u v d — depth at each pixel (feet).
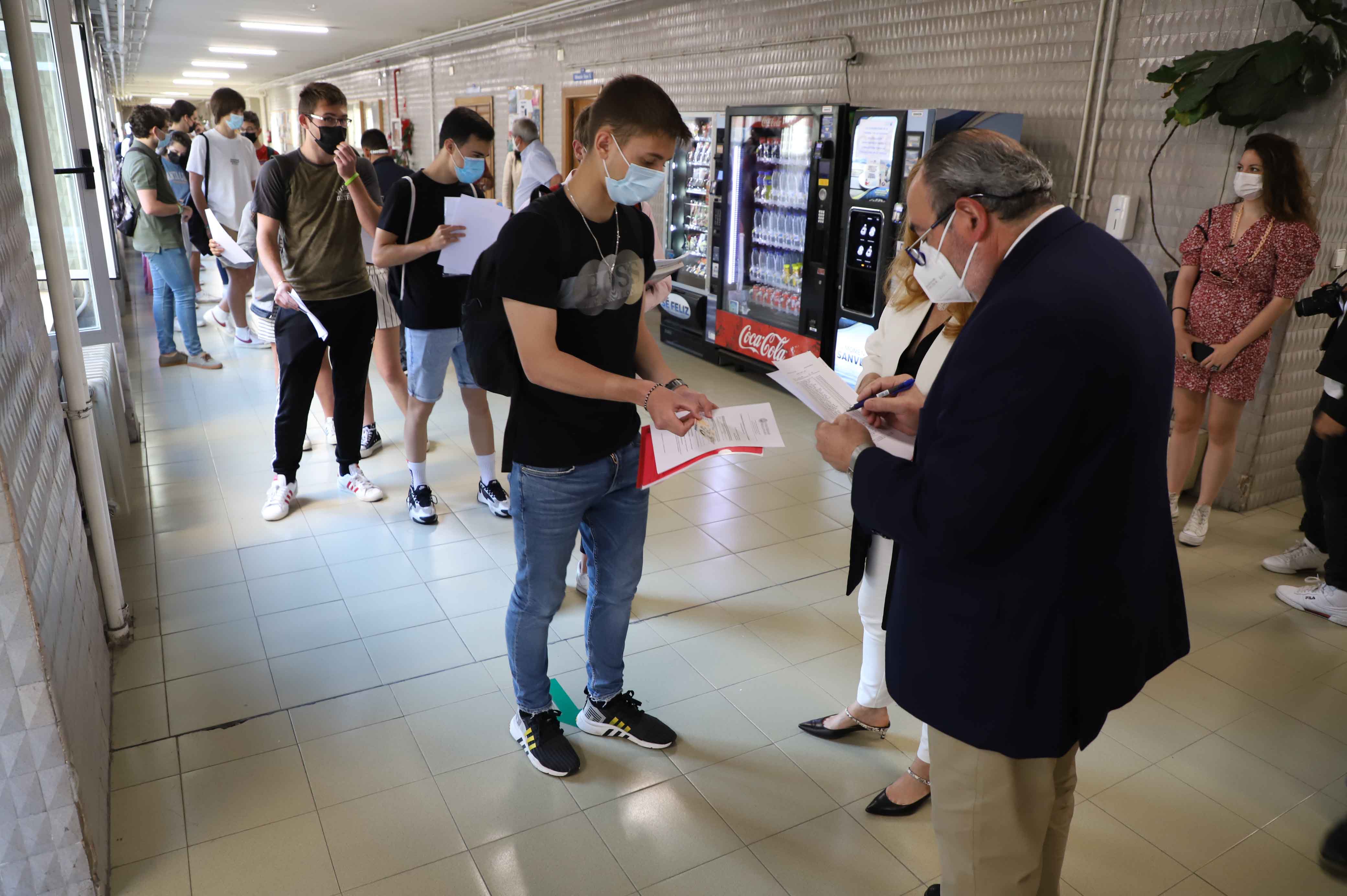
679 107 24.02
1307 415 13.14
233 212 20.86
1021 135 14.53
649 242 6.84
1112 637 4.09
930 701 4.43
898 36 17.11
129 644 8.87
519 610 6.99
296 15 31.12
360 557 10.91
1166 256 13.20
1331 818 6.97
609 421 6.53
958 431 3.93
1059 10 14.07
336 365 12.00
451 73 39.27
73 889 5.62
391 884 6.07
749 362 20.18
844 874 6.29
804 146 17.99
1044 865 5.14
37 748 5.27
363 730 7.69
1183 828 6.82
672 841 6.55
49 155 7.22
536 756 7.25
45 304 12.25
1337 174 11.37
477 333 6.21
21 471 5.39
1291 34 10.87
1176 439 12.35
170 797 6.81
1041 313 3.72
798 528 12.29
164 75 69.15
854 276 16.75
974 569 4.18
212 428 15.37
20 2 6.75
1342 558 9.87
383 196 20.45
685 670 8.75
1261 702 8.50
